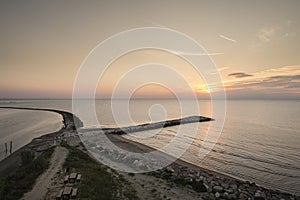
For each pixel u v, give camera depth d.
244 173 33.12
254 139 57.00
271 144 51.09
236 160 39.81
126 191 21.72
